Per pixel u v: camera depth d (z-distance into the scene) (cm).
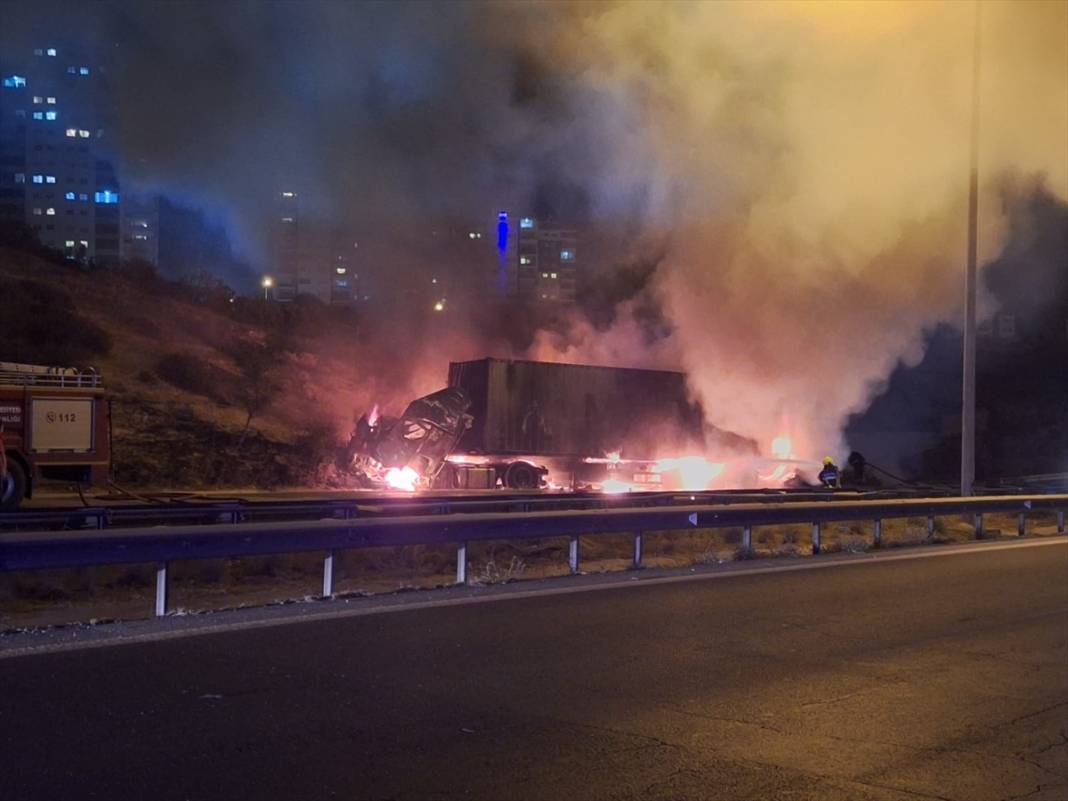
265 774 603
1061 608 1255
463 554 1324
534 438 3144
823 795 608
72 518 1483
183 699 744
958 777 649
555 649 953
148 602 1211
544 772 625
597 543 1895
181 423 3266
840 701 815
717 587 1338
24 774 589
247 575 1423
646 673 879
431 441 2983
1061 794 623
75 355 3506
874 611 1203
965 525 2489
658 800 588
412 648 930
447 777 610
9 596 1213
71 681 782
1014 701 830
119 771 598
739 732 724
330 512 1733
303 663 861
